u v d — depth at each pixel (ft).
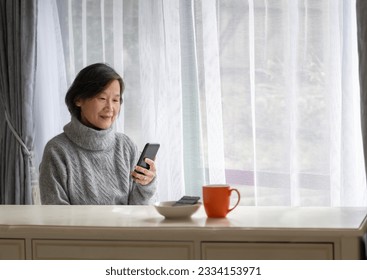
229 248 5.20
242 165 11.12
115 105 8.31
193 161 11.44
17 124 11.89
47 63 12.17
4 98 11.97
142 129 11.65
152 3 11.57
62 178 7.86
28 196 11.92
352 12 10.38
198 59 11.25
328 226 5.14
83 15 11.87
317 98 10.73
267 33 10.92
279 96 10.89
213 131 11.19
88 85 8.09
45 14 12.13
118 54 11.71
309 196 10.80
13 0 11.82
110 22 11.80
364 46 9.09
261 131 10.99
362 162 10.46
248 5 11.04
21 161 11.89
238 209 6.41
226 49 11.13
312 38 10.72
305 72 10.75
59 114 12.09
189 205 5.78
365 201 10.39
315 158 10.76
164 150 11.52
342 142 10.43
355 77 10.45
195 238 5.23
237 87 11.10
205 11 11.18
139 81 11.68
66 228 5.44
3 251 5.58
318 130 10.74
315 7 10.69
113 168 8.33
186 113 11.48
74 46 11.96
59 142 8.04
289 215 5.86
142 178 8.07
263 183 11.02
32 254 5.52
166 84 11.45
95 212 6.35
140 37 11.59
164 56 11.55
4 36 11.96
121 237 5.36
